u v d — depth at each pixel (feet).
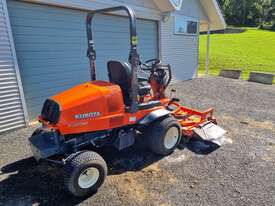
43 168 10.50
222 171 10.21
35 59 16.38
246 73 41.45
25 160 11.18
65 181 8.09
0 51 13.87
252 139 13.58
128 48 23.75
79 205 8.19
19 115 15.37
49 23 16.78
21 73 15.71
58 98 9.02
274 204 8.19
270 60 55.83
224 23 40.06
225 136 14.02
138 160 11.10
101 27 20.70
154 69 12.51
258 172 10.14
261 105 21.11
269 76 31.91
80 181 8.25
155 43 27.48
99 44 20.86
